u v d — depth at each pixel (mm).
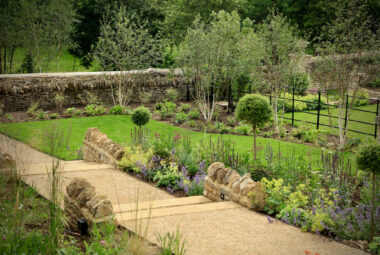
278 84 14508
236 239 4945
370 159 5266
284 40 13758
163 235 4902
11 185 4898
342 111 13062
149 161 8766
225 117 15727
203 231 5152
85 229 4820
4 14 22484
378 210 5551
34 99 16297
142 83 18078
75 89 16938
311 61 19781
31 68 22625
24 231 4211
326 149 11297
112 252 4121
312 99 17906
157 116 15922
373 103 18688
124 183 7801
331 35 12789
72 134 12672
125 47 17984
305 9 35438
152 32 29922
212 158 8977
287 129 14180
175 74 18906
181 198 7121
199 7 29188
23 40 22953
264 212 6148
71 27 24125
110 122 14469
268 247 4766
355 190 7523
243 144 11656
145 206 6281
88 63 28516
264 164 8812
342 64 12414
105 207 4934
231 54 15578
